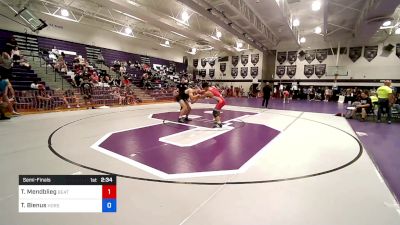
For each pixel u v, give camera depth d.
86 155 3.64
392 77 18.48
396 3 8.67
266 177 2.92
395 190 2.68
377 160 3.84
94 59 17.64
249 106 13.18
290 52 23.08
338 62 20.70
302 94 22.11
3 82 7.09
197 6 10.34
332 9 12.86
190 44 23.75
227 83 26.42
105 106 11.20
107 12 15.14
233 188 2.59
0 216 1.99
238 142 4.71
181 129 5.91
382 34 18.38
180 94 7.27
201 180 2.78
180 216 2.01
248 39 17.20
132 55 21.31
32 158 3.45
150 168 3.15
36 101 9.47
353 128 6.72
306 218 2.03
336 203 2.30
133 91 15.07
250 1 11.74
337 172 3.14
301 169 3.22
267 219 2.00
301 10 13.81
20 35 13.81
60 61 13.01
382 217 2.06
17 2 13.16
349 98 17.91
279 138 5.16
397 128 6.78
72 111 9.13
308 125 7.05
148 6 11.73
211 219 1.98
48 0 12.94
